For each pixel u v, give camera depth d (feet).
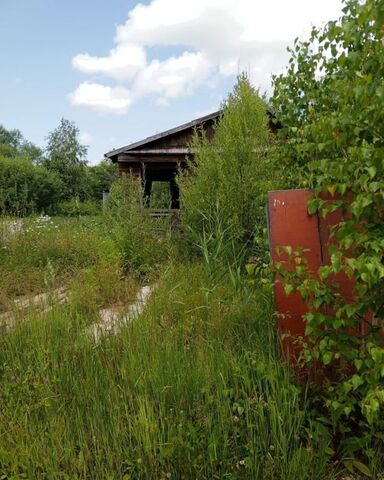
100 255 23.12
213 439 7.86
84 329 12.34
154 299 14.34
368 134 7.14
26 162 110.93
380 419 8.20
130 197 27.61
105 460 7.87
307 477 7.62
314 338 9.06
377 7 5.98
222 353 10.10
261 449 7.95
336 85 7.97
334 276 9.34
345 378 8.93
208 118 46.06
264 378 9.15
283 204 9.79
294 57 13.93
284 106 14.53
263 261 14.78
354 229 7.16
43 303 14.80
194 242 22.39
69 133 159.33
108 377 9.81
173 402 9.00
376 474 7.95
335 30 7.37
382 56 6.52
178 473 7.74
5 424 8.51
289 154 13.97
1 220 29.84
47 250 25.90
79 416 8.63
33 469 7.57
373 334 7.86
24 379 9.78
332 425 8.70
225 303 13.38
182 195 24.59
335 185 7.29
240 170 21.45
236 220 19.97
